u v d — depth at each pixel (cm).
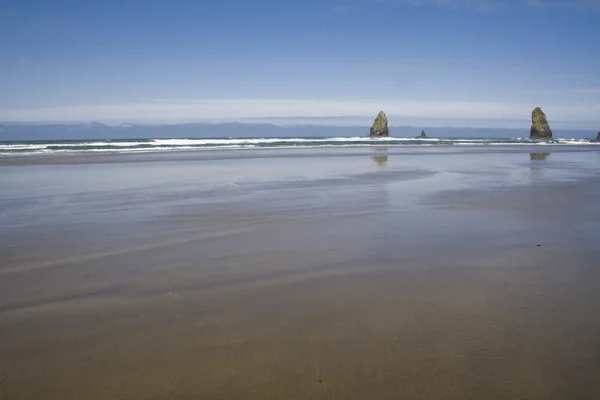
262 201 1141
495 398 311
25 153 3088
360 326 419
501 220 903
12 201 1148
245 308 462
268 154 3127
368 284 532
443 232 797
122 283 539
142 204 1102
